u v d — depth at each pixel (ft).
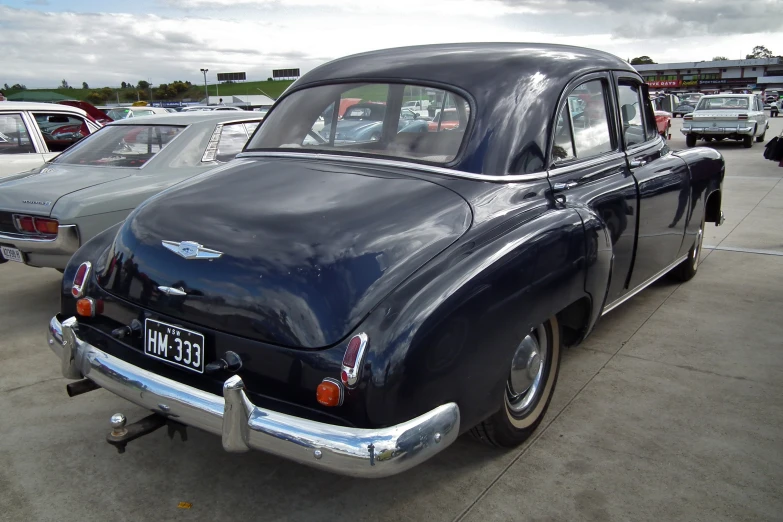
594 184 10.57
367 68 10.40
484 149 8.71
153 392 7.73
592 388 11.73
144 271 8.20
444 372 7.09
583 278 9.28
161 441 10.23
